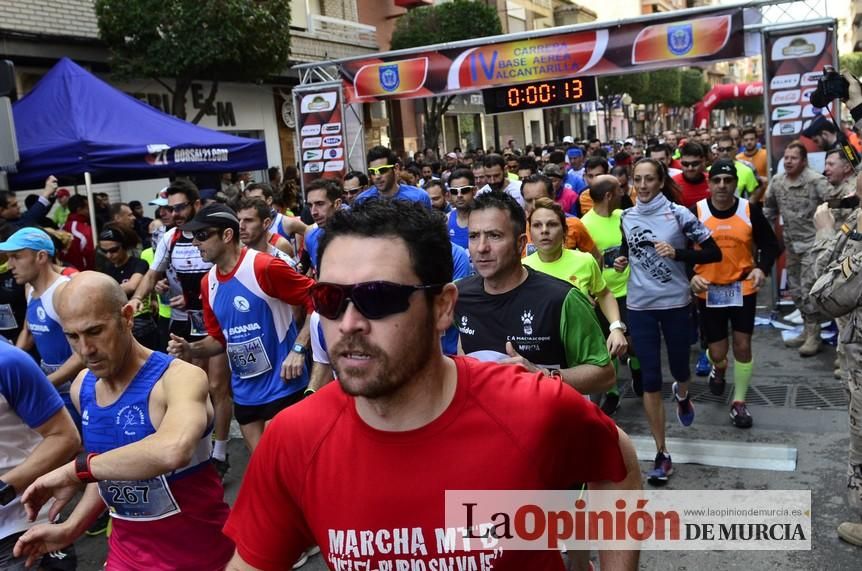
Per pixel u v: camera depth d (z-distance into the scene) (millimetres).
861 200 3432
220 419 5066
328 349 1412
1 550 2746
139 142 8078
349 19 22797
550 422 1467
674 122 60625
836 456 4746
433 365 1458
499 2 35312
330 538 1481
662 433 4594
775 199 7496
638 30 9766
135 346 2607
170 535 2600
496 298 3107
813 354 6891
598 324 3080
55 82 8391
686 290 4770
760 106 39656
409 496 1429
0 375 2680
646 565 3668
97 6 12828
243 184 12109
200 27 12789
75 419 4617
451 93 11031
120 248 6289
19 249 4387
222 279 4145
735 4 9164
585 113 44750
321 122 11609
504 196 3096
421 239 1391
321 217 6055
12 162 6594
